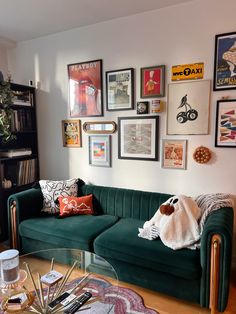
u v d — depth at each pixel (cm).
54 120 314
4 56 335
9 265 140
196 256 173
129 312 172
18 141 326
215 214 181
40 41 310
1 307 127
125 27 255
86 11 242
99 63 273
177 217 190
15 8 235
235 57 211
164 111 246
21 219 246
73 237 212
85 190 279
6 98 270
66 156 312
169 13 233
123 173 276
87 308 138
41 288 148
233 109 216
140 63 252
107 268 172
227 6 211
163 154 250
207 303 167
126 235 204
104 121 279
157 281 182
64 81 300
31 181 322
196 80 228
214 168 229
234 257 226
